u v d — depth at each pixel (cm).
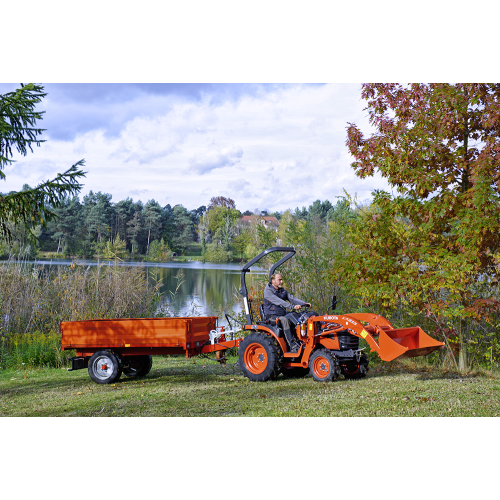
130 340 898
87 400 745
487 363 905
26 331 1475
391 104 919
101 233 6988
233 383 832
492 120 829
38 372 1130
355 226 1023
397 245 962
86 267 1681
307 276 1209
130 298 1593
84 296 1541
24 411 694
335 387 748
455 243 874
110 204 7900
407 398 659
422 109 898
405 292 923
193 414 622
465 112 855
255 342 848
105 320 933
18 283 1571
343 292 1155
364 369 826
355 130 980
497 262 842
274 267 908
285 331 851
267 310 877
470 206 845
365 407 622
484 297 921
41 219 1091
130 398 742
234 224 7862
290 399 679
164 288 2914
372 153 953
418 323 992
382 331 765
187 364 1138
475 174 827
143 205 8444
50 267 1758
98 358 916
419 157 900
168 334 878
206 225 9062
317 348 847
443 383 760
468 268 835
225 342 927
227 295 2492
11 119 1090
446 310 859
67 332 940
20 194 1041
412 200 920
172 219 8594
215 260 6912
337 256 1033
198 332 923
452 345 925
